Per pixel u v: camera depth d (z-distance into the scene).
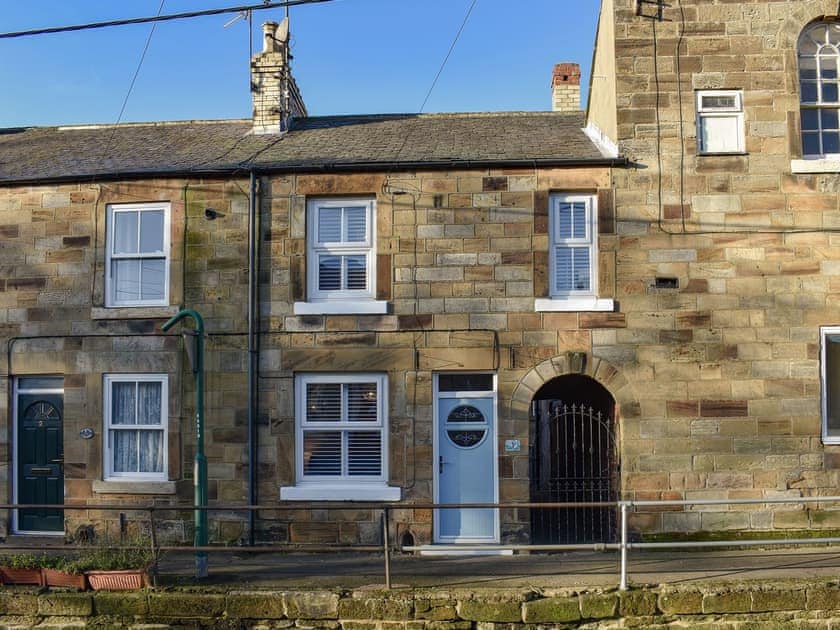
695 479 11.23
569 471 14.42
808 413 11.23
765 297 11.38
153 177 12.14
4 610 9.02
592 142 12.77
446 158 11.90
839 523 11.12
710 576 9.19
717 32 11.76
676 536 11.14
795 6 11.73
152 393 12.12
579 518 13.23
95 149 14.02
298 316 11.77
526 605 8.61
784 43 11.70
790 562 9.95
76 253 12.25
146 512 11.78
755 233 11.45
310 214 12.06
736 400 11.27
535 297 11.52
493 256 11.65
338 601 8.76
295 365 11.71
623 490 11.24
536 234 11.62
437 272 11.68
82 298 12.17
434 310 11.63
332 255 12.01
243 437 11.73
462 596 8.70
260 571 9.98
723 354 11.33
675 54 11.76
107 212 12.27
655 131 11.64
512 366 11.49
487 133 13.73
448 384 11.77
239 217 12.03
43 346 12.19
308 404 11.87
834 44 11.95
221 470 11.73
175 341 11.93
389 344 11.64
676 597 8.62
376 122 14.93
